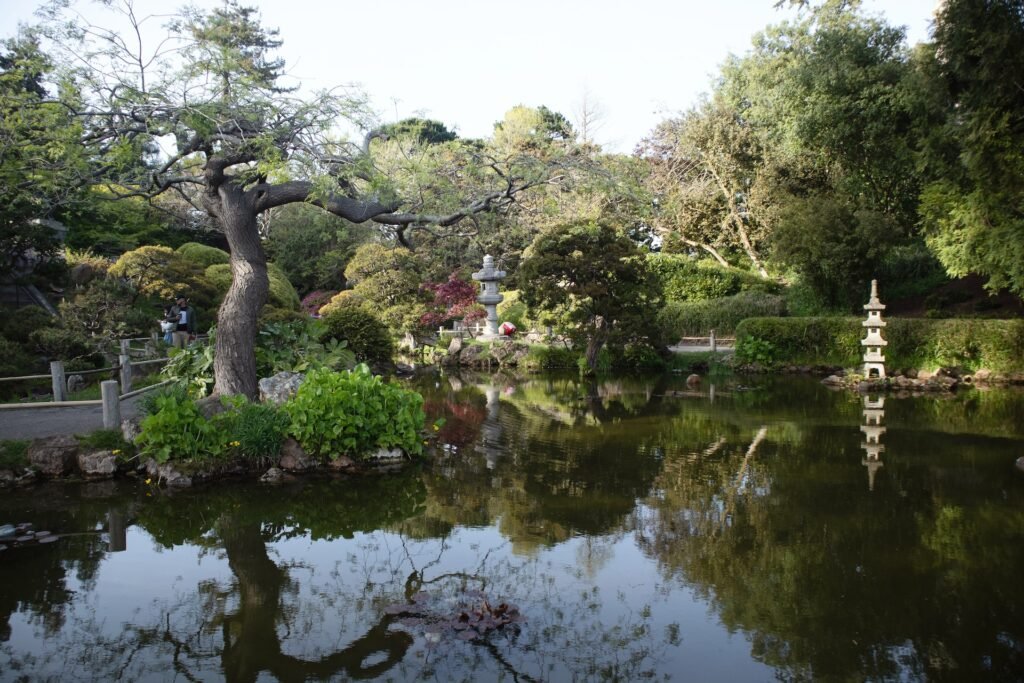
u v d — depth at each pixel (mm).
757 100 23312
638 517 5691
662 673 3377
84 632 3877
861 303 17844
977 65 11664
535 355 17391
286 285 19562
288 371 8805
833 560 4746
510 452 7992
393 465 7352
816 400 11906
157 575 4652
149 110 7105
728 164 23672
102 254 18203
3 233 11297
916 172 15047
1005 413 10258
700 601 4176
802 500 6066
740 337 17031
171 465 6660
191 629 3896
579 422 9930
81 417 7902
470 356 18000
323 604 4199
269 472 6812
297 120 7305
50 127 7164
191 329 13062
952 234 13664
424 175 8281
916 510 5758
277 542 5250
